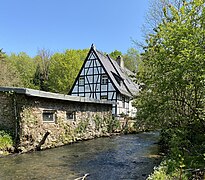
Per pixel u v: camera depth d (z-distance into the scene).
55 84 38.09
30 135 9.73
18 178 6.00
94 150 10.42
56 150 10.23
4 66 26.50
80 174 6.50
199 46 5.49
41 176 6.21
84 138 14.08
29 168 6.96
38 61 43.66
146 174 6.54
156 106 7.19
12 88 9.41
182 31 5.64
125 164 7.75
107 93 23.58
